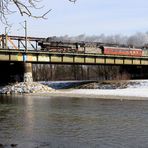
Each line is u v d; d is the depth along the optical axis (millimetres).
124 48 103438
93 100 62812
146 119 35969
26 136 26484
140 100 62188
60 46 92125
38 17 12016
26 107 49125
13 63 86062
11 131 28656
